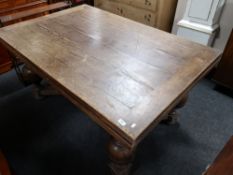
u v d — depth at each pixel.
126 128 0.66
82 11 1.45
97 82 0.83
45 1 1.71
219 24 1.81
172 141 1.38
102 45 1.08
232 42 1.53
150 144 1.36
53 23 1.29
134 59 0.98
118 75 0.88
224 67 1.66
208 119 1.54
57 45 1.06
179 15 1.98
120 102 0.75
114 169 1.00
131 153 0.93
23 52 1.00
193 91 1.80
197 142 1.38
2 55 1.90
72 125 1.48
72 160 1.27
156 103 0.75
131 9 2.09
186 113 1.59
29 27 1.23
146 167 1.23
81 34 1.17
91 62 0.95
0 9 1.65
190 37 1.86
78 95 0.77
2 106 1.62
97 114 0.73
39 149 1.32
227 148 0.85
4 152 1.30
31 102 1.66
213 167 0.77
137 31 1.22
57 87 0.88
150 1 1.90
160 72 0.90
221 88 1.83
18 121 1.50
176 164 1.25
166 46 1.08
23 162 1.25
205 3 1.65
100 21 1.33
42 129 1.45
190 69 0.92
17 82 1.88
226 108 1.65
